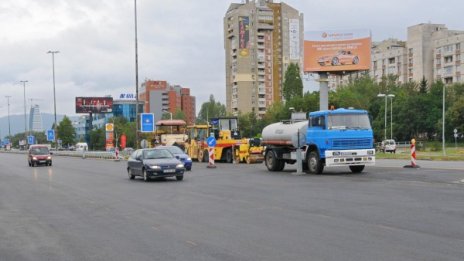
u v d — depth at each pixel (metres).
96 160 58.81
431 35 130.88
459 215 11.56
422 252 8.11
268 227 10.84
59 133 141.38
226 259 8.07
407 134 103.00
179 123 51.88
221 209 13.88
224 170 31.50
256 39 146.00
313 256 8.08
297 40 153.25
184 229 10.90
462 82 108.81
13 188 22.62
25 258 8.63
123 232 10.78
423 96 104.44
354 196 15.76
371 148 25.30
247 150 39.84
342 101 99.38
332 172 26.83
